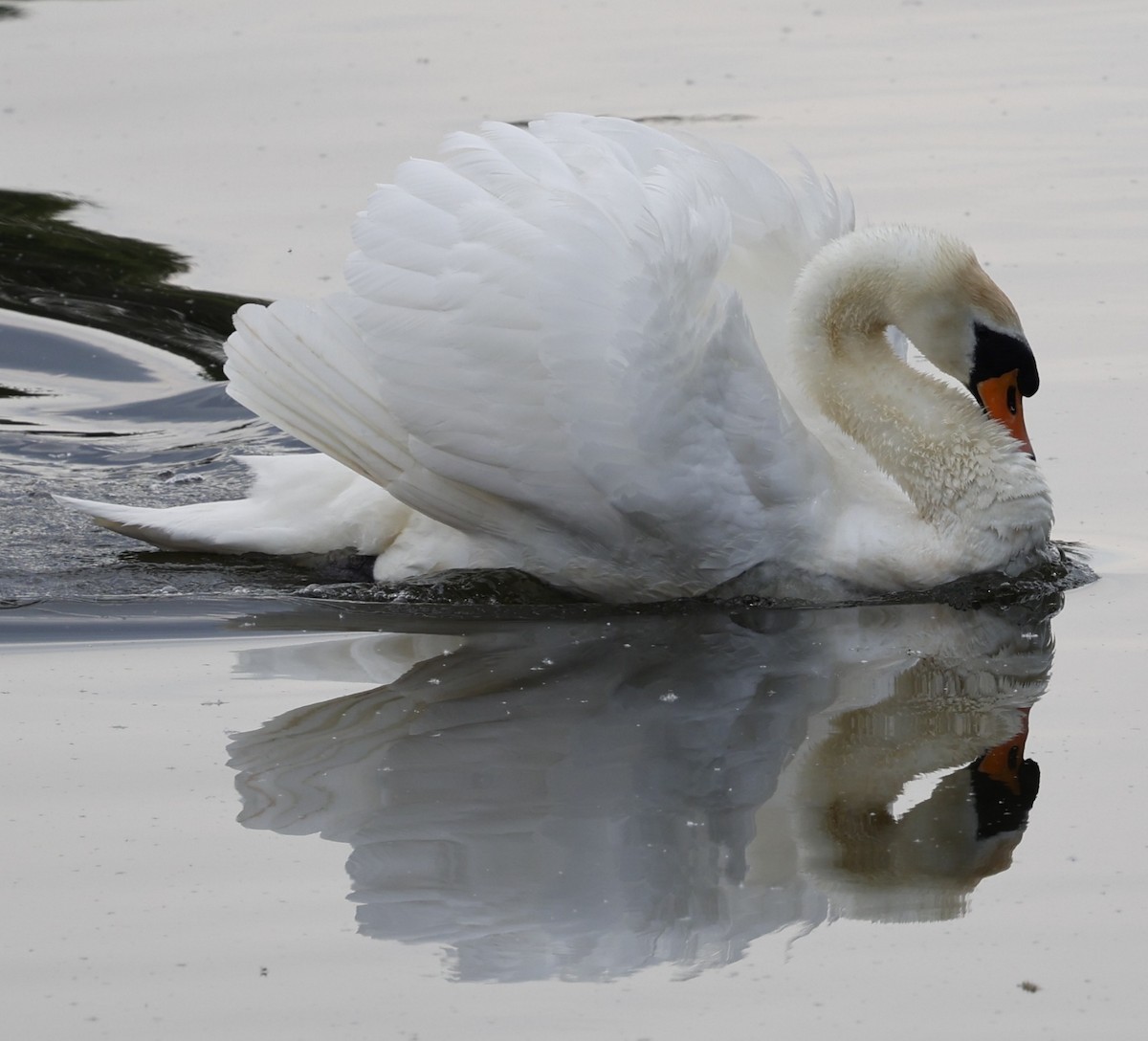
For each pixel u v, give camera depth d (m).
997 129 23.88
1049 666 11.83
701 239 12.77
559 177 13.23
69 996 8.26
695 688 11.52
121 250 20.48
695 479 12.79
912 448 13.45
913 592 13.28
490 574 13.48
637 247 12.66
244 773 10.34
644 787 10.13
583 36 28.47
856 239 13.91
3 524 14.84
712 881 9.16
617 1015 8.13
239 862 9.38
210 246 20.41
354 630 12.66
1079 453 15.34
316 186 21.97
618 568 13.26
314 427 13.12
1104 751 10.54
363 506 13.67
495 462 12.86
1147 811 9.82
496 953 8.62
